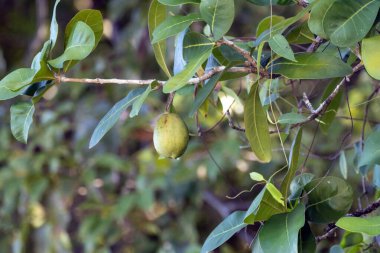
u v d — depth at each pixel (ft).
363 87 6.38
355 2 3.28
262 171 7.93
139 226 8.74
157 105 8.16
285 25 3.31
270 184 3.34
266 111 3.84
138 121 8.11
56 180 8.38
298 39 3.80
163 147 3.57
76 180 8.29
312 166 6.70
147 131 8.66
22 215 8.43
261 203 3.32
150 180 8.07
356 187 6.74
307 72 3.44
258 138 3.58
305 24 3.74
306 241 3.46
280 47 3.27
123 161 8.25
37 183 8.06
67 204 8.64
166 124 3.57
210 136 7.58
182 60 3.54
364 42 3.36
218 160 7.49
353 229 3.28
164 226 8.71
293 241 3.23
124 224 8.71
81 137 8.44
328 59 3.44
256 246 3.49
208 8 3.34
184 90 3.71
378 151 3.48
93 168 8.18
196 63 3.26
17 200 8.49
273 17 3.83
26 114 3.59
